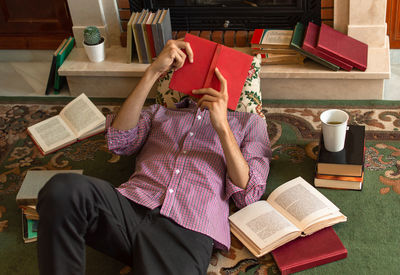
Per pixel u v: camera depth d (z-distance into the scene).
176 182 1.84
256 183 1.90
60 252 1.46
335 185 2.13
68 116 2.61
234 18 2.97
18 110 2.90
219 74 1.89
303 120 2.62
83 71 2.89
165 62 1.92
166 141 2.00
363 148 2.12
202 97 1.87
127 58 2.93
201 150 1.94
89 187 1.51
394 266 1.78
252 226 1.86
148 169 1.92
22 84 3.20
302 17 2.88
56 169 2.41
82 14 3.03
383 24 2.74
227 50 1.93
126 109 1.98
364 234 1.92
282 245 1.85
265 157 2.07
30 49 3.45
